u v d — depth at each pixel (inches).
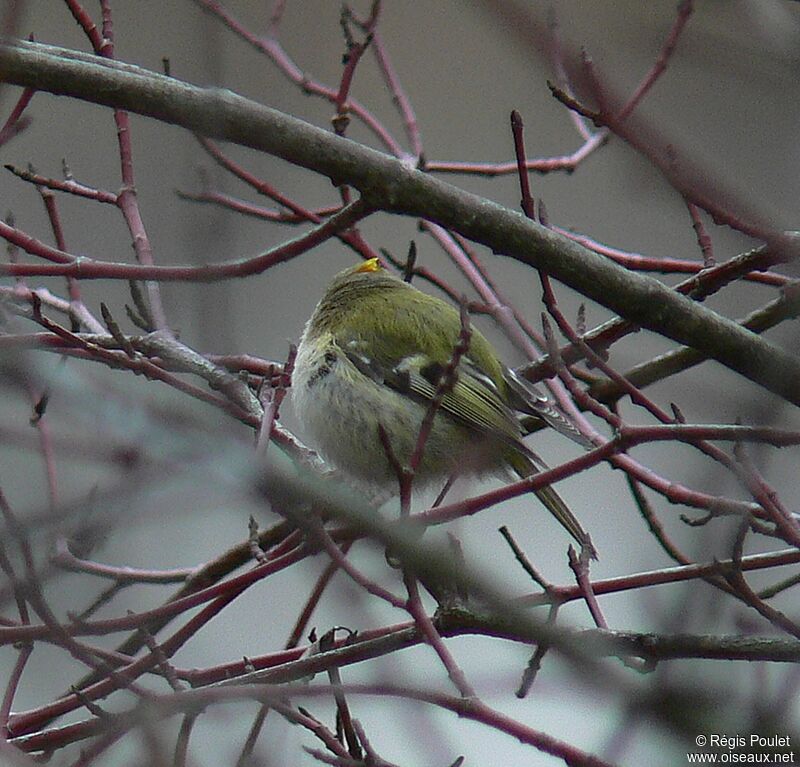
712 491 326.0
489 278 448.5
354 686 273.3
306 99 775.7
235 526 556.7
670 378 407.2
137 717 278.7
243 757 309.6
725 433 268.8
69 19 772.6
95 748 289.7
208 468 209.9
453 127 827.4
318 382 423.5
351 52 416.2
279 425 376.5
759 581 399.5
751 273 397.4
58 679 531.5
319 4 753.6
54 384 210.8
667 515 622.2
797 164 312.2
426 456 408.8
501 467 412.5
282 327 725.9
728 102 333.1
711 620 274.1
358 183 326.0
